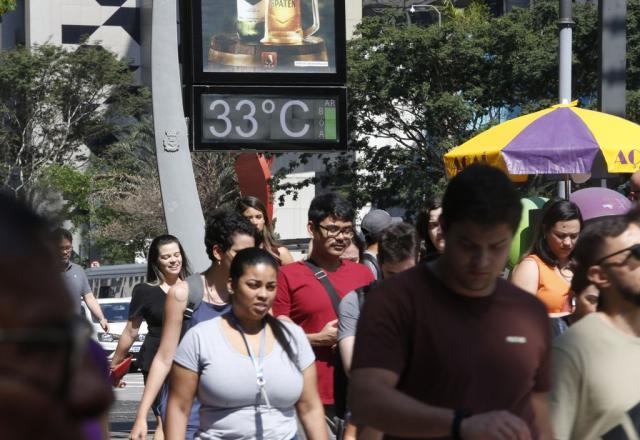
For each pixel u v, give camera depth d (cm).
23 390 190
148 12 12575
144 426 996
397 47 6150
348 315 992
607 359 598
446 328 538
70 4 12725
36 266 195
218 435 810
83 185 8638
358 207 6462
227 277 1016
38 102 9081
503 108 6394
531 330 550
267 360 816
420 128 6300
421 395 541
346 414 995
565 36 2353
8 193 200
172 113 1673
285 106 1861
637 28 6006
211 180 8231
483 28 6197
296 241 6688
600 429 598
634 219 625
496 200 521
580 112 1695
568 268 1027
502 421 499
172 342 1002
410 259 969
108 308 4650
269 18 1855
